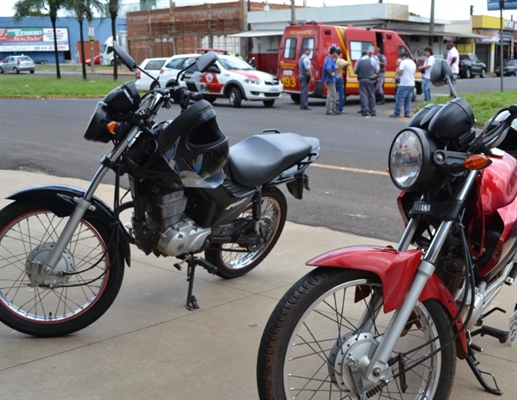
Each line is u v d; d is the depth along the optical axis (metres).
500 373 3.67
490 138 2.94
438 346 2.97
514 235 3.24
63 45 76.62
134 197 4.14
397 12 39.81
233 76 20.30
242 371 3.67
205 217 4.33
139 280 5.09
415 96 23.00
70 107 19.31
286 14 41.59
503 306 4.55
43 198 4.00
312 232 6.44
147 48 52.88
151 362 3.77
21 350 3.90
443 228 2.86
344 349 2.83
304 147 4.90
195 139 4.10
